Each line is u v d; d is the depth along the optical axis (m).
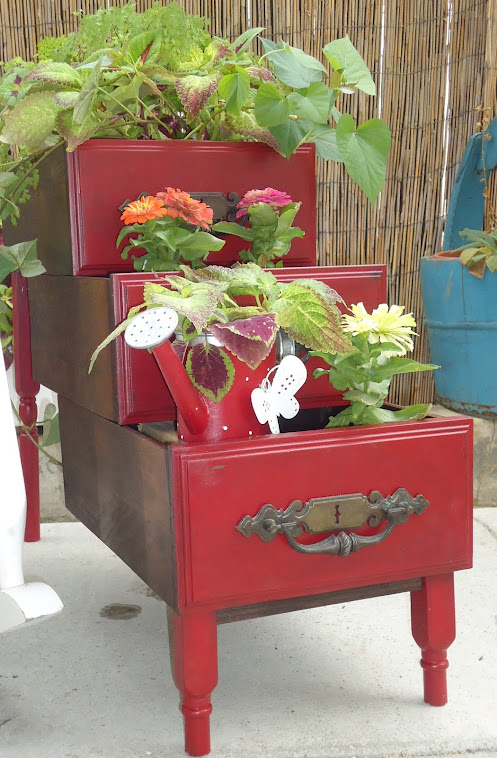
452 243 2.03
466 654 1.17
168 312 0.85
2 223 1.52
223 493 0.87
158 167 1.12
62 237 1.17
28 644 1.24
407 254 2.05
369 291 1.11
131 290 0.99
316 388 1.09
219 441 0.89
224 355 0.93
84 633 1.27
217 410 0.93
